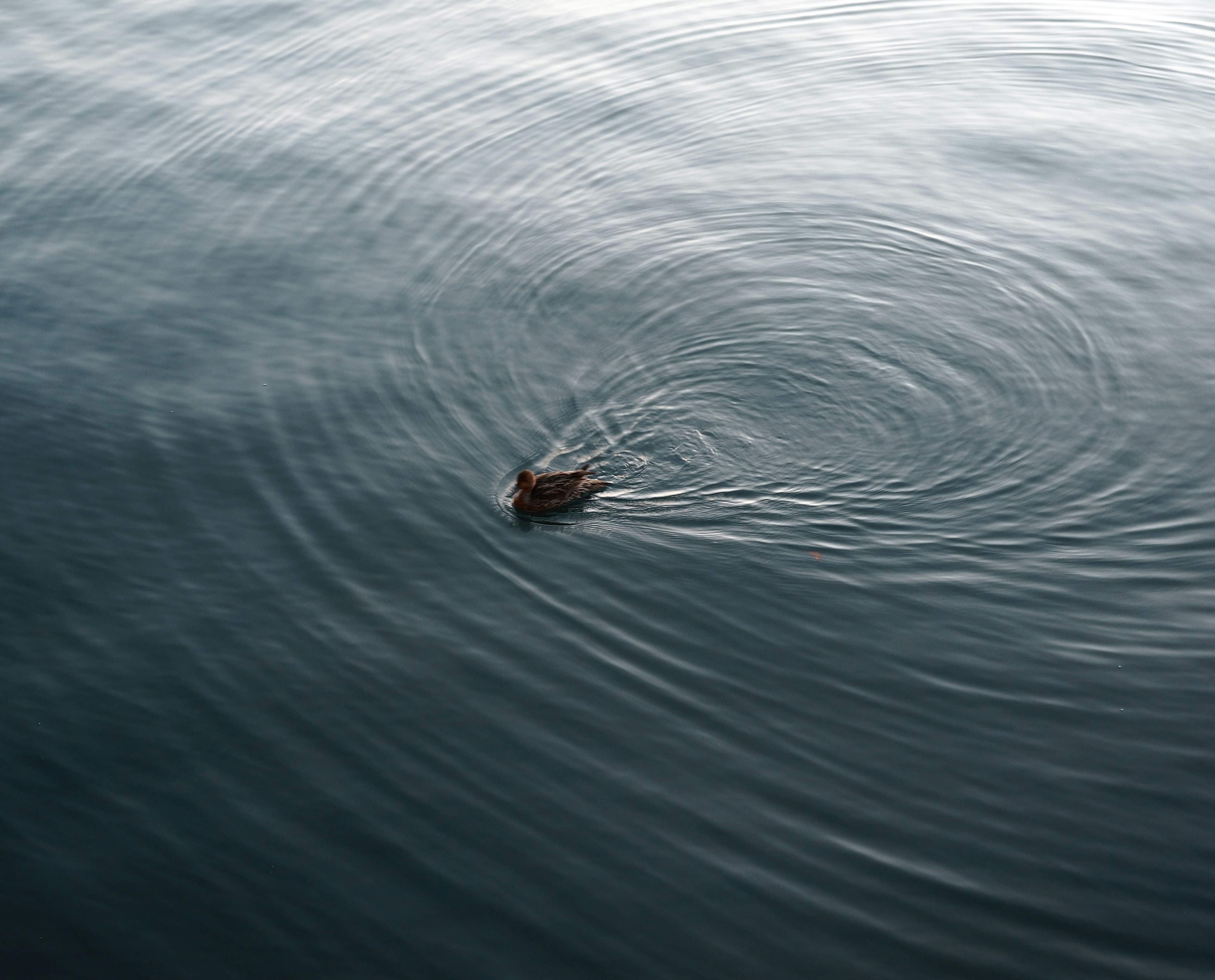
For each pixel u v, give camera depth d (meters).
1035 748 12.53
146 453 16.94
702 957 10.45
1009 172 24.23
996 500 16.17
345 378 18.52
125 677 13.43
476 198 23.47
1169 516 15.70
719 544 15.58
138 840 11.55
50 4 31.58
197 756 12.48
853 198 23.48
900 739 12.70
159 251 21.64
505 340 19.48
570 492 15.93
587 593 14.79
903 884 11.10
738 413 18.06
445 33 30.42
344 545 15.45
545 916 10.82
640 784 12.20
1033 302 20.33
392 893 11.04
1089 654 13.69
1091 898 10.89
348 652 13.84
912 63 28.97
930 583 14.84
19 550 15.20
